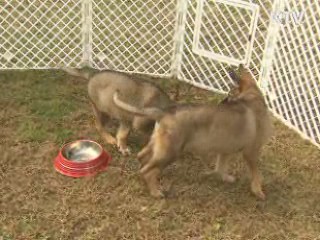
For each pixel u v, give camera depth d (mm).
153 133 2217
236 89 2348
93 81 2506
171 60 3117
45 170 2418
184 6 2943
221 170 2416
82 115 2789
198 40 3006
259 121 2250
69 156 2473
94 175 2400
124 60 3219
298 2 2742
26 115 2748
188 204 2295
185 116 2117
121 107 2201
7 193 2287
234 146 2217
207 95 3021
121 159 2516
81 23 3129
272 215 2270
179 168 2484
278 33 2748
